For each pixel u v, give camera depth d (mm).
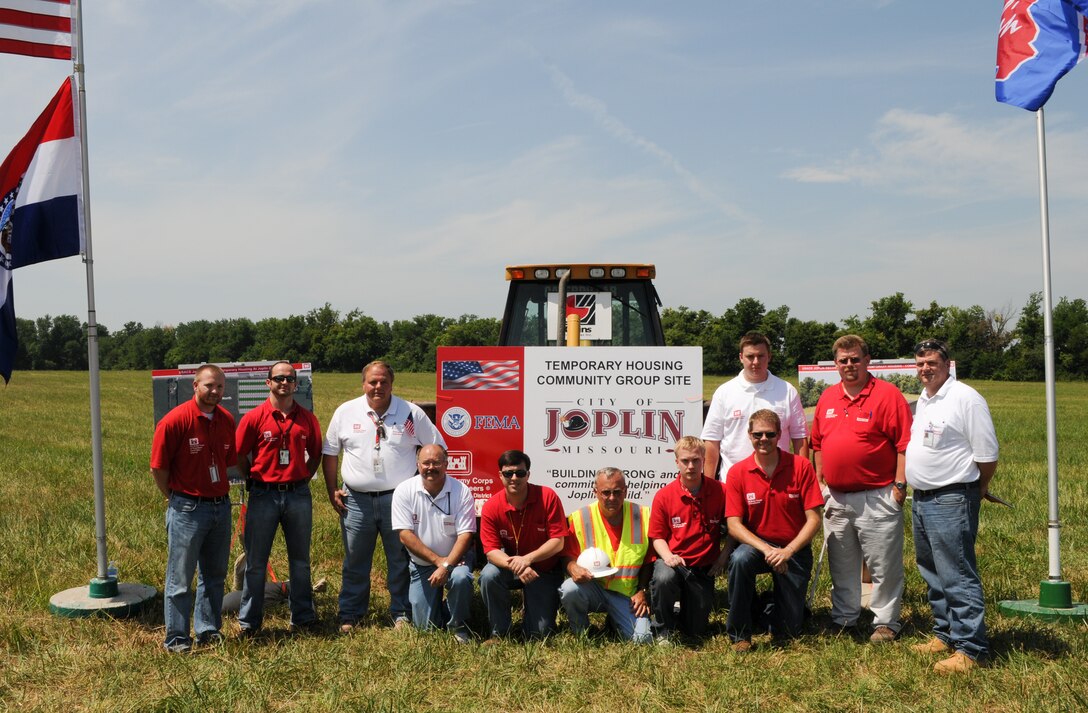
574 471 6355
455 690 4824
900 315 71562
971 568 5094
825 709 4496
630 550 5793
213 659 5254
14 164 6586
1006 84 6383
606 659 5277
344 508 6105
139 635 5871
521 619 6227
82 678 5023
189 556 5520
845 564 5773
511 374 6391
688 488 5707
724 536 6262
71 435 19766
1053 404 6195
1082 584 6723
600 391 6332
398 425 6082
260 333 115562
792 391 6113
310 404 7234
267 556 5922
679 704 4633
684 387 6262
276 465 5902
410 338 107625
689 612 5773
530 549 5777
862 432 5574
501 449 6406
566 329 7355
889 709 4484
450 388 6426
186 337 123562
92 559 7582
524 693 4754
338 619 6133
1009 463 14312
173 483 5535
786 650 5488
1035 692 4555
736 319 70688
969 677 4844
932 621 6051
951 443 5109
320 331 106562
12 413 27188
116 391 42750
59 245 6582
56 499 10641
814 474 5625
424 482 5828
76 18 6633
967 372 71938
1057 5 6203
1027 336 73312
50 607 6270
